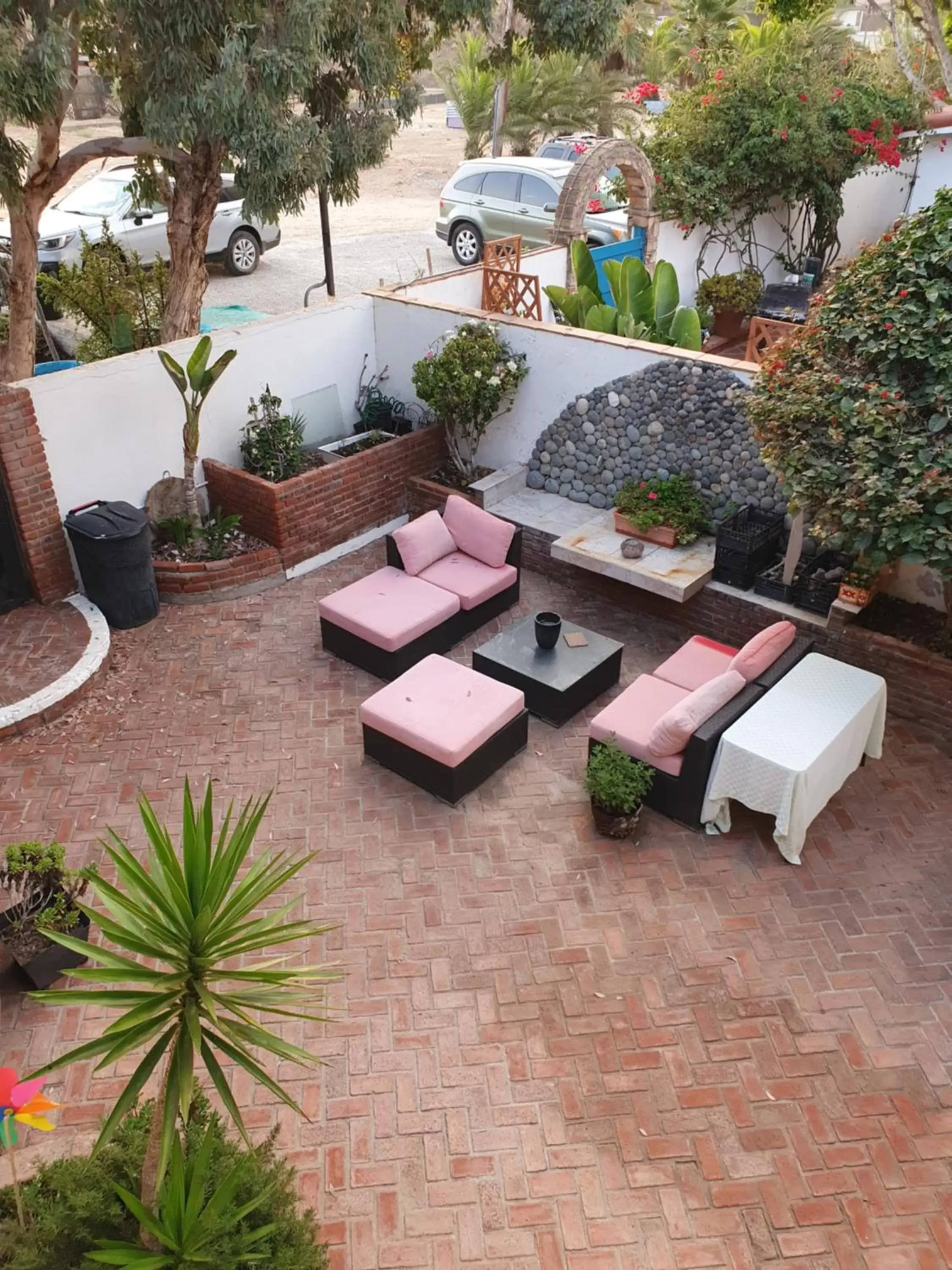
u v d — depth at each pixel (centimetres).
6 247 1186
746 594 755
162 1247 328
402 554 775
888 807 618
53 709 680
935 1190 409
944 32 1706
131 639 780
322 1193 406
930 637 691
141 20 706
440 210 1756
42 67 685
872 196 1576
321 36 756
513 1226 395
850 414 588
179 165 917
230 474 854
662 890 555
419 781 623
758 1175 415
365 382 1007
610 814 574
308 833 592
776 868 570
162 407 828
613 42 1053
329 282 1295
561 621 705
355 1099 444
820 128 1279
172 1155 322
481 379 859
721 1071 457
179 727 682
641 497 821
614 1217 399
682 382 798
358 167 930
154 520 845
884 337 590
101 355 1041
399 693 637
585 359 848
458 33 1270
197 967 298
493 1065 459
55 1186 361
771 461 630
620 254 1252
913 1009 486
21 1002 488
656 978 502
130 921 304
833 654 714
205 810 310
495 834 593
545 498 918
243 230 1578
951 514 556
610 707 625
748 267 1403
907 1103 443
